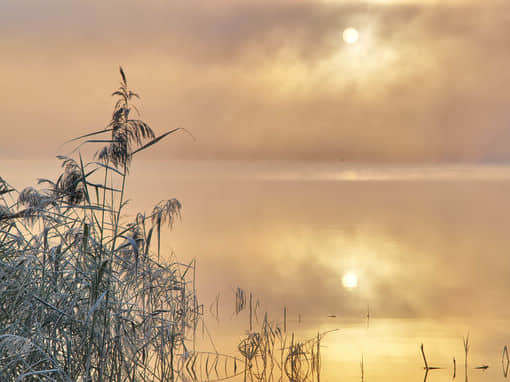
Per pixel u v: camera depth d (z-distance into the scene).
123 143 5.29
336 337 9.10
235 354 8.15
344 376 7.39
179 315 8.34
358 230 21.91
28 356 5.45
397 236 20.44
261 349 8.25
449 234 20.98
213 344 8.62
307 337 9.09
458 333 9.37
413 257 16.36
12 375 5.40
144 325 6.49
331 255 16.58
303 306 10.98
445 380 7.25
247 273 13.94
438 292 12.23
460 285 12.92
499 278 13.66
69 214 6.19
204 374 7.34
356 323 9.92
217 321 9.88
